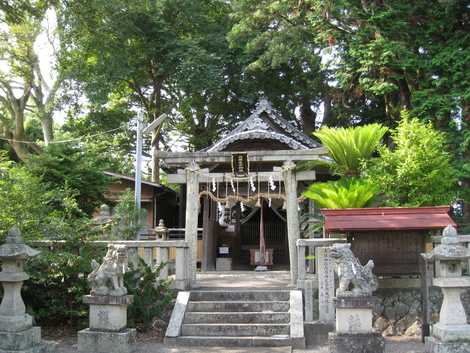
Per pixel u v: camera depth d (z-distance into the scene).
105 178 17.00
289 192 12.17
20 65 22.77
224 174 12.38
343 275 8.10
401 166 11.30
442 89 14.94
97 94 21.69
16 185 10.02
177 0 22.78
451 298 7.66
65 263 9.72
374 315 10.16
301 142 17.55
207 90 23.66
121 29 20.59
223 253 18.47
